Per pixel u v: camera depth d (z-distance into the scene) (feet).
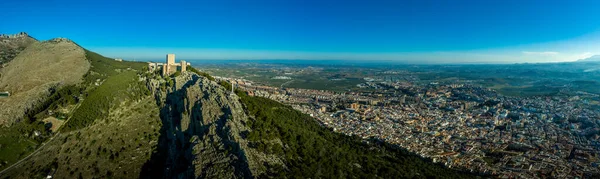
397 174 393.91
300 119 586.45
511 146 625.82
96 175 441.68
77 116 580.30
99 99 627.46
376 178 369.09
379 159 450.30
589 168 508.53
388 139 631.15
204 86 507.30
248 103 486.79
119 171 447.42
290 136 411.54
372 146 538.88
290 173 329.11
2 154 495.00
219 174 316.81
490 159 551.59
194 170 334.44
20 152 505.25
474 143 640.99
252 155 333.21
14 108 605.31
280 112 561.43
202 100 456.04
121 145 501.97
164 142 504.84
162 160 464.24
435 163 504.84
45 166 466.29
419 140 641.40
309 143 413.59
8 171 462.60
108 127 547.90
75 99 652.48
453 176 437.99
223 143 359.66
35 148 517.14
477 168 495.41
